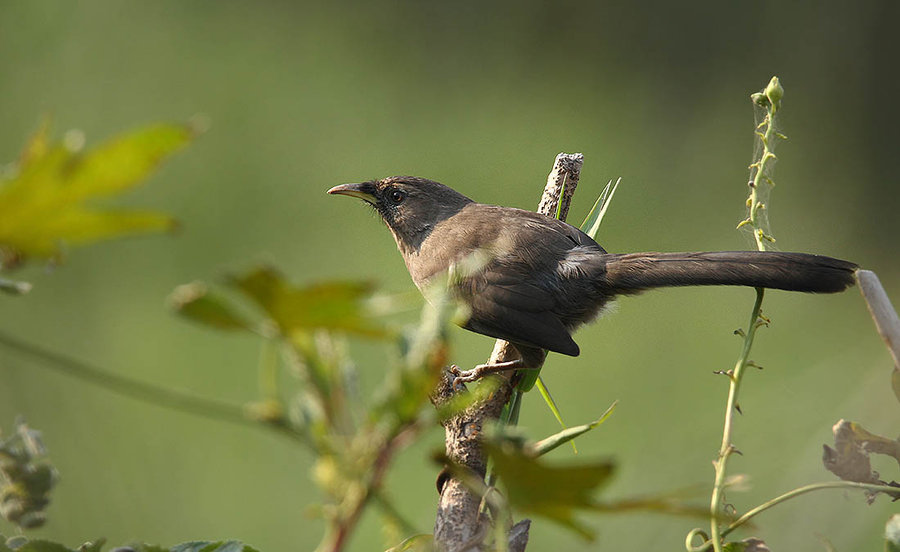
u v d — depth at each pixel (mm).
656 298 13961
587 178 17453
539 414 12016
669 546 6855
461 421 3109
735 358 12852
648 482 8680
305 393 1612
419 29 19891
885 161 18469
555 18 20594
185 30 18328
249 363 12398
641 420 11891
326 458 1575
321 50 19094
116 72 17391
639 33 20344
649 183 17609
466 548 2273
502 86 19484
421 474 9594
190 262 14828
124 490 9875
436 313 1585
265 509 10133
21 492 2002
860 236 17844
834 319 13469
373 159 17500
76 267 13570
